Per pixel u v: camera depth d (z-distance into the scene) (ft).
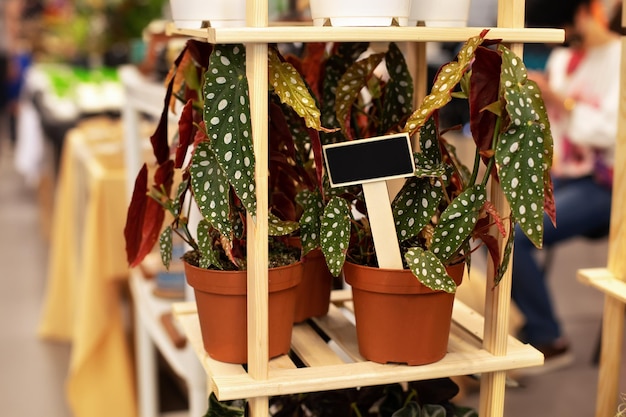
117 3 11.29
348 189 3.64
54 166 12.00
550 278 11.55
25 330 10.14
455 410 3.96
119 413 6.88
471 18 9.11
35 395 8.39
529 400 7.97
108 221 6.68
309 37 3.24
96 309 6.70
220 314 3.54
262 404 3.44
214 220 3.35
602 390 4.13
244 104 3.30
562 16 8.86
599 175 8.66
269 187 3.80
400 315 3.47
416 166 3.51
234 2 3.57
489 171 3.40
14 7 19.44
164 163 3.84
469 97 3.38
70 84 11.48
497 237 3.57
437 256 3.42
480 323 3.92
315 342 3.80
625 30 3.99
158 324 5.60
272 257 3.68
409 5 3.40
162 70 5.99
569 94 8.96
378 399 4.01
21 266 12.59
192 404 5.06
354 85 3.73
